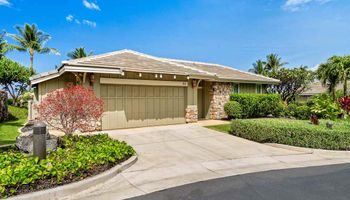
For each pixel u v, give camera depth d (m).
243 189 5.10
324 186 5.32
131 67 11.48
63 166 5.23
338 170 6.58
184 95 14.39
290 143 9.15
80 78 10.85
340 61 20.16
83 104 7.93
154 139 9.99
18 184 4.54
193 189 5.08
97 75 11.22
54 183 4.84
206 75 14.39
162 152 8.10
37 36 30.36
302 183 5.50
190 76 13.57
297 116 17.30
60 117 8.05
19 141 6.96
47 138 7.08
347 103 13.94
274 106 18.50
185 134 11.09
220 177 5.86
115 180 5.55
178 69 13.63
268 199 4.62
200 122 14.95
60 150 6.47
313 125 10.05
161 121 13.45
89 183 5.09
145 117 12.88
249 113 16.97
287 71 28.61
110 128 11.71
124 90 12.19
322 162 7.48
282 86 29.22
